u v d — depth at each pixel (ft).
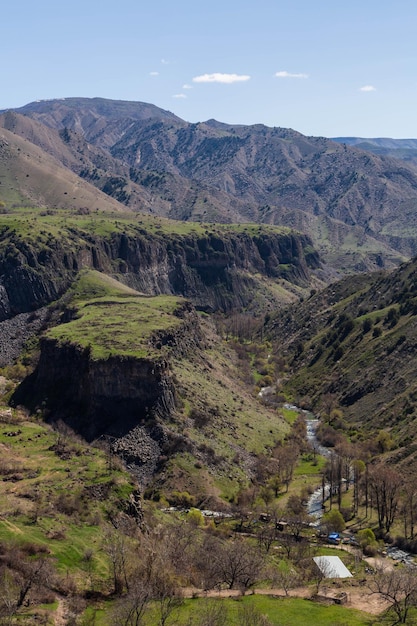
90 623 214.48
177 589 256.93
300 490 511.40
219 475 505.25
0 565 227.61
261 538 396.78
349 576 339.16
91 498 306.55
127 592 236.02
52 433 428.15
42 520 273.54
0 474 323.78
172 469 492.95
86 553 256.93
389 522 433.89
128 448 510.17
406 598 266.98
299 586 308.19
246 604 256.93
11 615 200.75
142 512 329.52
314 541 409.08
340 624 245.86
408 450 518.78
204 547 322.34
